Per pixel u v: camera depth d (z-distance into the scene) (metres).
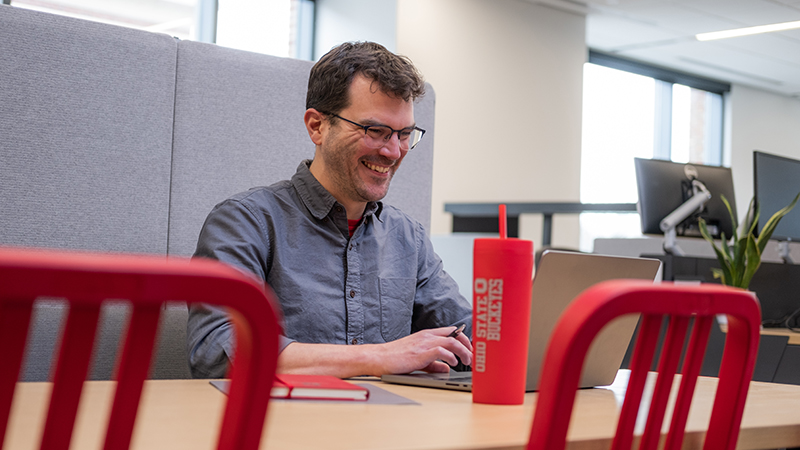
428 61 5.30
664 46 7.02
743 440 0.69
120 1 4.41
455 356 1.17
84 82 1.58
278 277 1.38
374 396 0.83
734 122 8.39
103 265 0.31
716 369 2.00
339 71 1.38
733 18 6.15
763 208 2.84
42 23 1.54
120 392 0.34
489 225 4.51
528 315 0.79
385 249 1.51
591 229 6.92
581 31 6.17
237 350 0.38
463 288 2.56
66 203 1.56
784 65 7.58
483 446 0.56
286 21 5.19
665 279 2.36
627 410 0.48
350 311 1.42
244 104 1.80
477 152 5.62
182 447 0.54
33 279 0.30
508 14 5.75
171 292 0.33
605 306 0.41
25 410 0.65
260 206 1.40
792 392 1.01
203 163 1.74
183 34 4.71
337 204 1.43
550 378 0.43
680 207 2.75
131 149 1.64
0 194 1.49
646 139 7.71
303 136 1.89
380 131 1.37
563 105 6.09
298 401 0.76
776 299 2.57
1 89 1.50
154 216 1.67
